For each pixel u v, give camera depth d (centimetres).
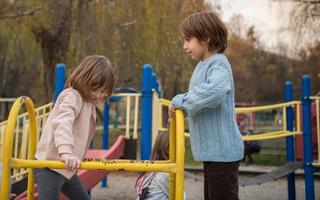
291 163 554
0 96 1902
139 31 1009
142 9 1008
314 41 1143
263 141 1298
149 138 493
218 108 236
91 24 995
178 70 1118
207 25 238
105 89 232
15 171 500
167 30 1016
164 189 309
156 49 1014
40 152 226
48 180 221
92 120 241
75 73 230
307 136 544
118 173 998
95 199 651
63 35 1000
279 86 3325
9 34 996
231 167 235
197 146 241
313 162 550
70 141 206
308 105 548
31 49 1078
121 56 1008
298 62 1638
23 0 975
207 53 246
